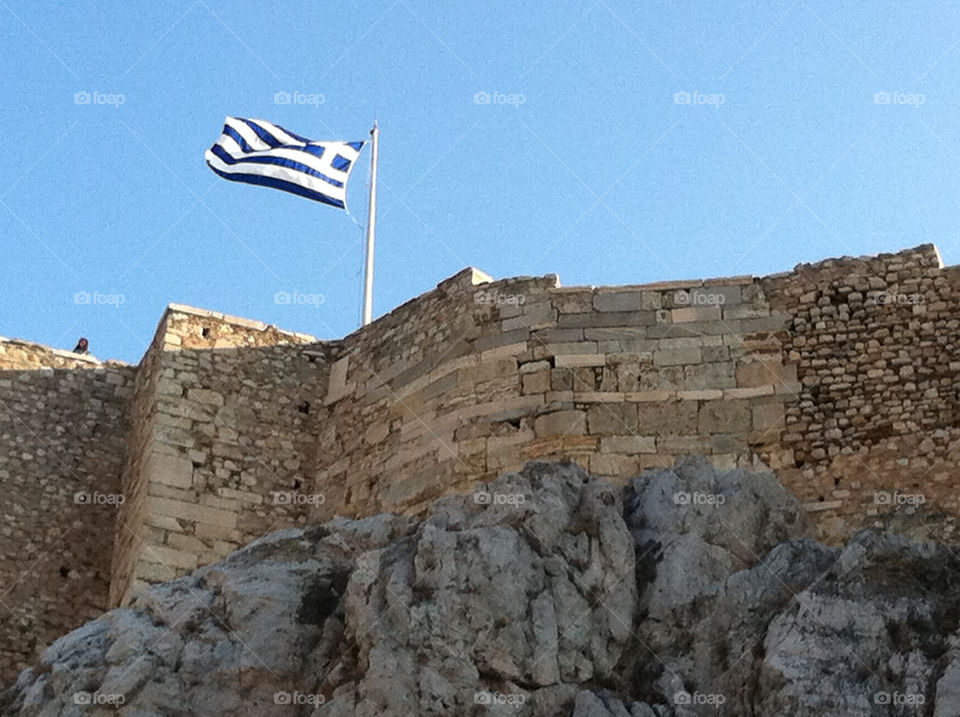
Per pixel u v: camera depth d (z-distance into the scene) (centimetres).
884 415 2458
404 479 2642
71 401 2897
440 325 2730
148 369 2888
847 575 2056
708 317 2588
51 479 2827
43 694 2081
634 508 2253
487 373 2630
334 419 2814
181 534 2659
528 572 2100
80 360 2944
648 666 2077
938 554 2064
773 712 1961
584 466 2502
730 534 2188
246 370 2825
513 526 2144
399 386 2738
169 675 2091
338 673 2061
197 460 2725
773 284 2598
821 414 2484
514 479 2206
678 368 2558
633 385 2558
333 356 2892
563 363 2589
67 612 2730
